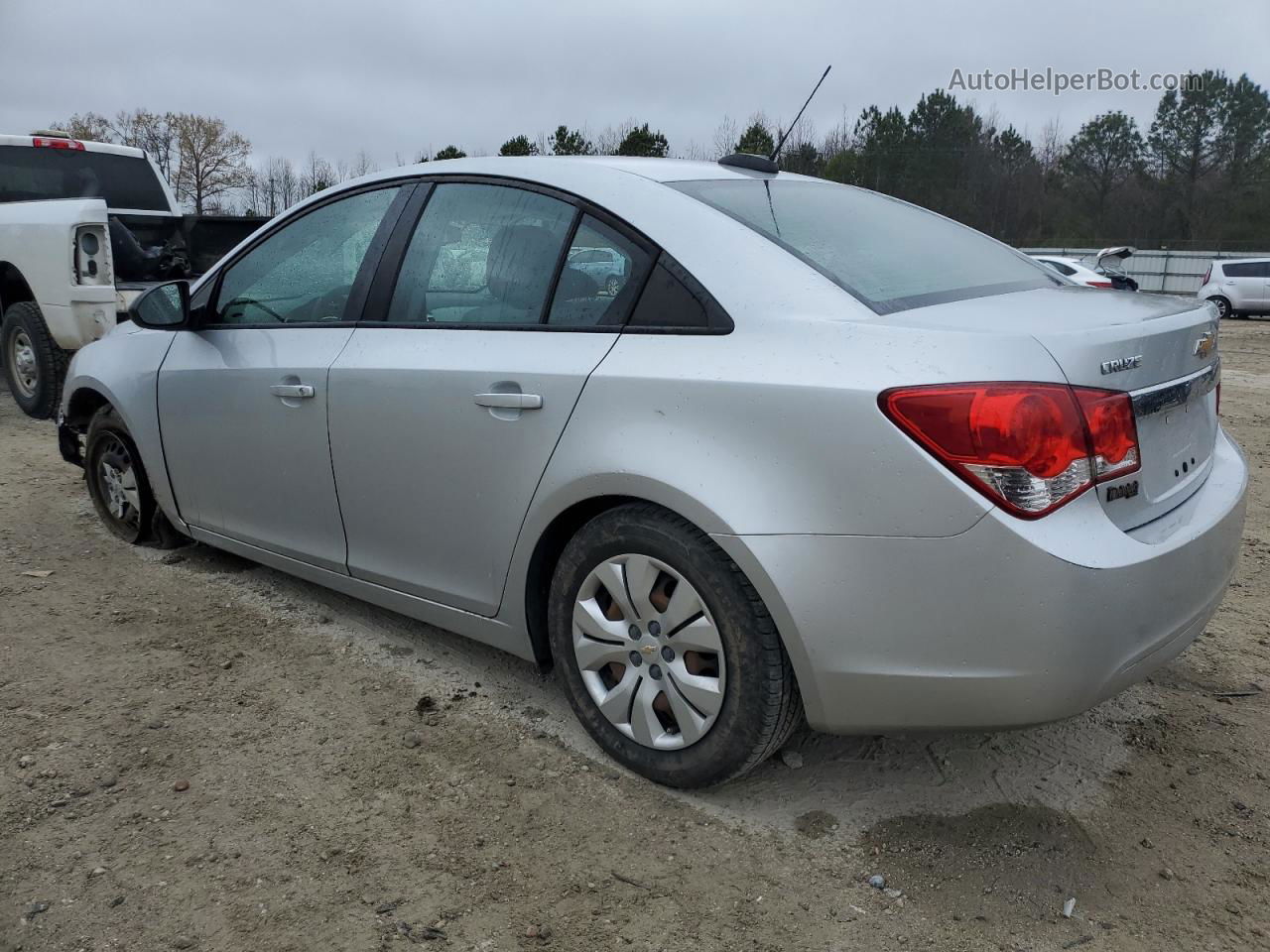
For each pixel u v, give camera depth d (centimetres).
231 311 378
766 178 313
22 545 455
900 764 281
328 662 341
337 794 263
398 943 211
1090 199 5278
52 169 825
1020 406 207
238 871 233
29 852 238
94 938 211
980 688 216
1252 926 219
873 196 338
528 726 300
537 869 235
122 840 243
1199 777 277
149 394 405
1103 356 222
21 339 748
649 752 265
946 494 210
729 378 236
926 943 213
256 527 374
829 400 221
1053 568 207
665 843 245
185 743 288
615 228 272
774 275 247
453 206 313
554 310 279
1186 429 258
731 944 212
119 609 384
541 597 290
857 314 234
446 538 302
